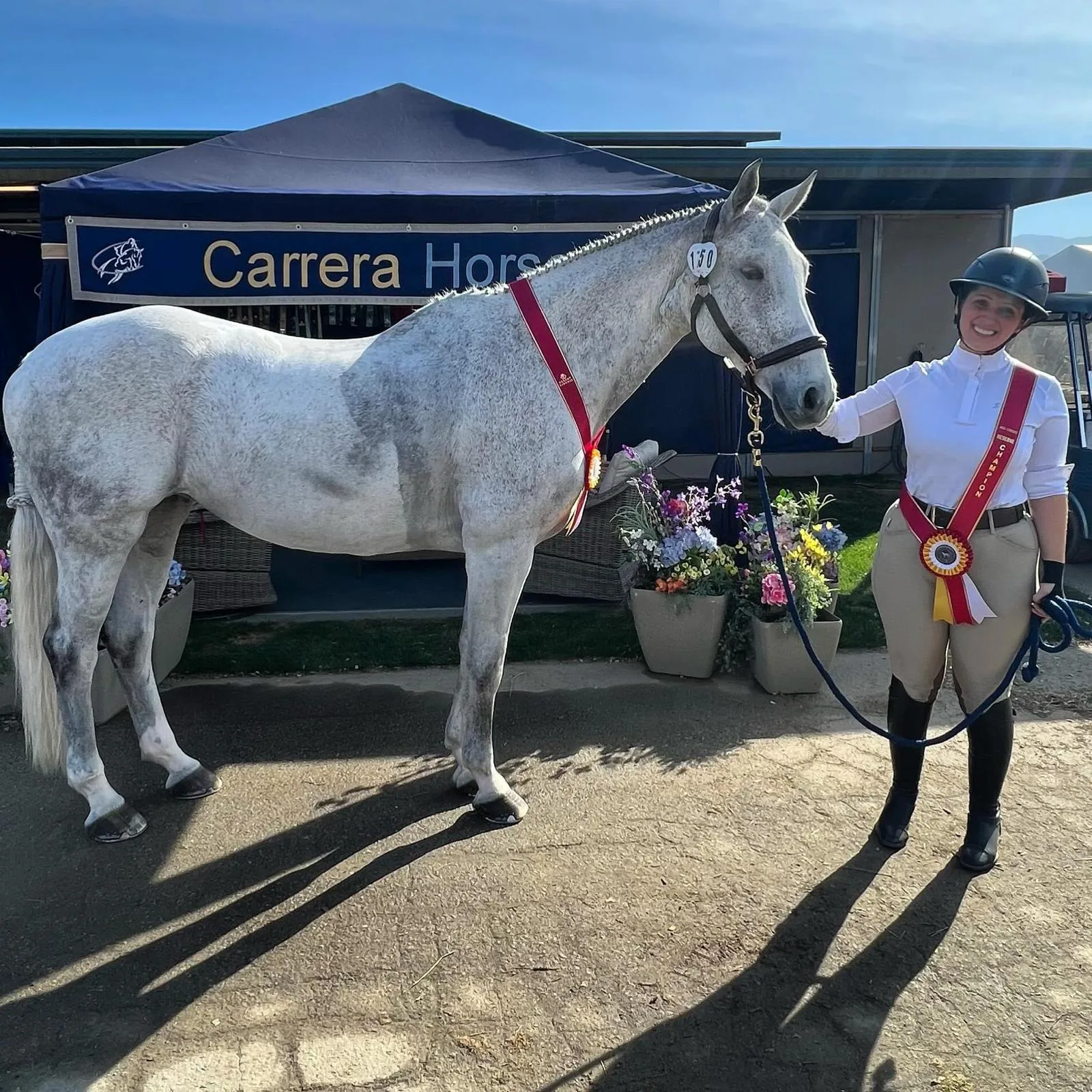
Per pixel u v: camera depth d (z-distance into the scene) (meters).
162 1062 1.75
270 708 3.52
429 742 3.21
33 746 2.56
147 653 2.73
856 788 2.86
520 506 2.40
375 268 4.16
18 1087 1.69
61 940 2.12
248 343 2.41
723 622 3.79
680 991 1.96
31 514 2.44
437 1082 1.71
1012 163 7.18
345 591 5.27
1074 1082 1.71
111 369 2.28
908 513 2.29
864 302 9.16
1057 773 2.95
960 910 2.24
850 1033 1.84
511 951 2.08
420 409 2.36
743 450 8.91
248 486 2.36
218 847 2.52
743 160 7.01
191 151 4.54
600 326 2.44
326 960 2.05
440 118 5.25
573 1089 1.70
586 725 3.35
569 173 4.77
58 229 3.82
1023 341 6.13
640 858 2.46
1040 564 2.21
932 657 2.39
